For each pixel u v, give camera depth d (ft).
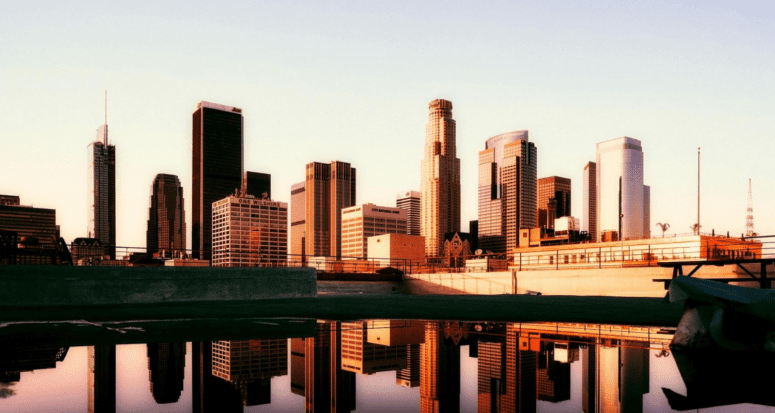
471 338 24.50
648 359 17.75
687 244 189.78
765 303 17.07
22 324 31.73
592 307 49.83
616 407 11.62
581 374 15.70
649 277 90.53
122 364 17.29
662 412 11.01
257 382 14.80
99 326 30.32
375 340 23.84
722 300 18.48
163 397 12.81
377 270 134.21
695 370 15.79
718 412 10.84
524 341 23.20
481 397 13.16
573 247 231.91
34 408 11.32
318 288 115.24
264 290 67.67
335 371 16.62
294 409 11.81
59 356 18.81
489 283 115.34
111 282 55.06
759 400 12.05
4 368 16.42
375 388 14.28
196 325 31.07
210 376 15.51
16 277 49.75
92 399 12.36
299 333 26.61
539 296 87.56
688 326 19.71
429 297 81.71
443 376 15.92
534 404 12.27
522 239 412.77
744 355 18.06
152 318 36.63
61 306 51.01
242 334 26.04
